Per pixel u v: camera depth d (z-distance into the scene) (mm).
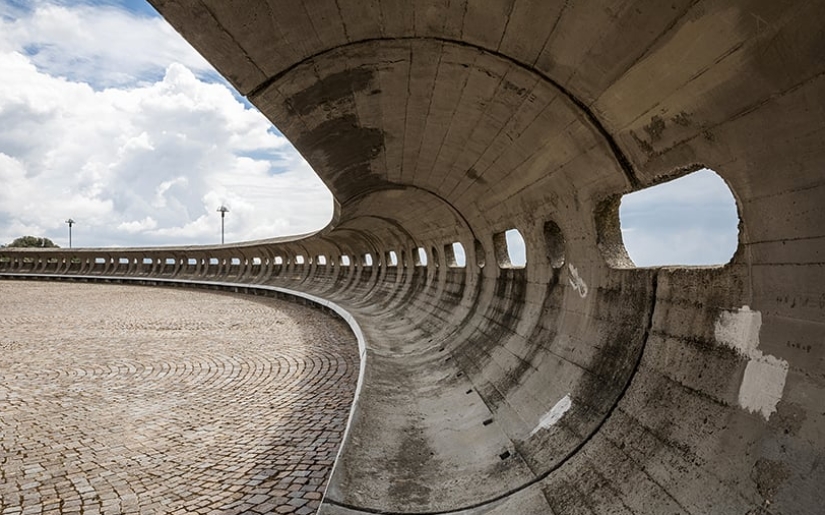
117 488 4586
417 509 3865
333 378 8484
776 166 2396
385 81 4500
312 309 19391
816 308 2246
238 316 17094
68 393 7656
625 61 2857
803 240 2303
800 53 2008
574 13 2803
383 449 4820
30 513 4156
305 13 3375
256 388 7918
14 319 15898
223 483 4680
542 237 5680
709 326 3025
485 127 4887
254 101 4543
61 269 40000
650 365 3553
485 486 4062
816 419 2189
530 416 4801
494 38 3438
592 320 4547
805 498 2121
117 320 15914
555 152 4336
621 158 3664
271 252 28375
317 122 5371
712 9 2186
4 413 6656
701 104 2654
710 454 2717
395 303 15195
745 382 2660
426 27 3574
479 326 8188
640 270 3836
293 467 5008
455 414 5844
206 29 3432
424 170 7387
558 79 3465
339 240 20422
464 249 9719
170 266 36188
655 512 2838
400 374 7863
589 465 3572
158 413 6707
